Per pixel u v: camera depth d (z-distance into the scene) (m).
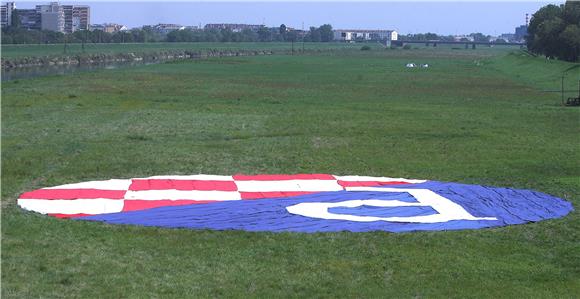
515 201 28.81
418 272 20.02
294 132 47.84
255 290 18.22
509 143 44.62
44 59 148.50
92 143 41.06
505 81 103.38
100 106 61.03
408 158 38.94
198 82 94.06
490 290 18.78
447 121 54.81
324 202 27.61
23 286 17.66
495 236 23.88
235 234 23.12
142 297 17.38
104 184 29.94
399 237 23.36
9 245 20.86
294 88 86.94
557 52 132.88
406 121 54.44
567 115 59.91
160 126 49.16
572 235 24.17
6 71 121.25
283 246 22.00
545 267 20.78
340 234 23.47
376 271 20.00
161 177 31.78
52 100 64.50
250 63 154.25
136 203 26.72
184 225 23.92
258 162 36.53
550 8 165.75
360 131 48.72
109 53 179.50
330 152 40.19
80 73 108.31
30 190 28.55
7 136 42.84
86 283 18.17
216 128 48.91
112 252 20.83
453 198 28.78
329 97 74.94
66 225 23.42
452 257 21.42
